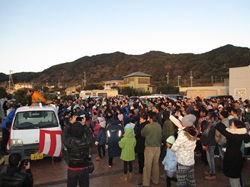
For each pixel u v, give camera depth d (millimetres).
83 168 4344
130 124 7918
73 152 4316
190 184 4727
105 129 8898
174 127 8047
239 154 4805
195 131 4711
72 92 91375
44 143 7652
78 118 4582
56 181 6578
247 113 9281
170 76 121312
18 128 8234
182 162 4691
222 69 106188
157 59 153875
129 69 151000
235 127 4863
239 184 4848
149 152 6160
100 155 8734
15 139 7684
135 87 71875
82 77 167875
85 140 4375
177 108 10484
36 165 8039
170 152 5637
